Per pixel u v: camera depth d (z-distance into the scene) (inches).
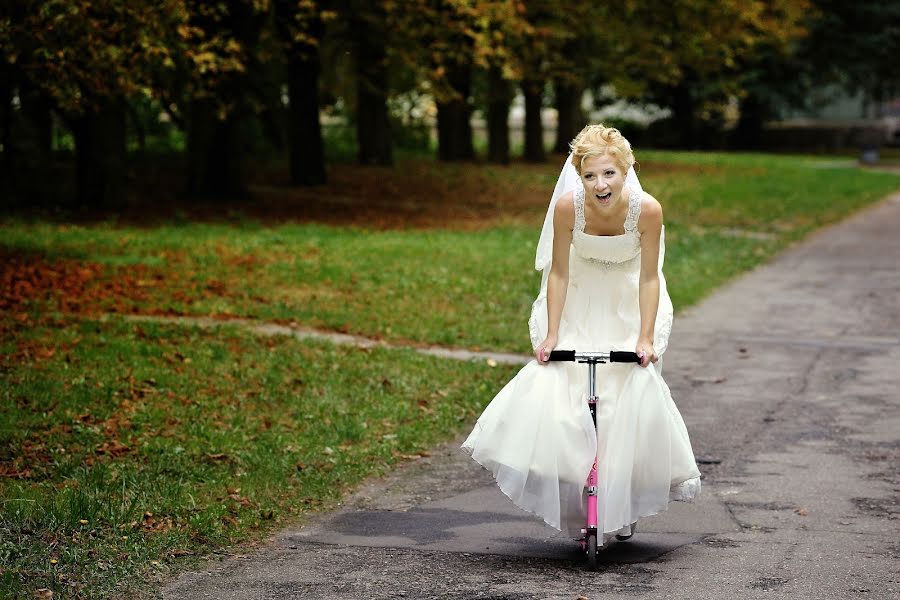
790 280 920.9
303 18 1272.1
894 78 3080.7
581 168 298.7
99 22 810.8
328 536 327.9
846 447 432.8
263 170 1727.4
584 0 1728.6
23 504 328.2
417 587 281.7
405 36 1347.2
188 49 974.4
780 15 2151.8
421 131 2586.1
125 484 358.3
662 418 297.0
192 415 451.8
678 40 1987.0
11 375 494.3
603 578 288.2
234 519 334.3
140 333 598.2
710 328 704.4
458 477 396.2
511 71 1317.7
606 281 309.1
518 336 651.5
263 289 768.9
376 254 951.6
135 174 1555.1
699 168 2198.6
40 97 1214.9
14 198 1238.9
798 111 3294.8
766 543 319.0
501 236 1122.7
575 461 293.4
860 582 284.2
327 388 503.5
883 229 1318.9
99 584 276.5
